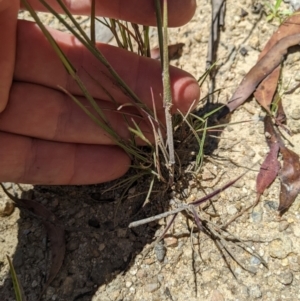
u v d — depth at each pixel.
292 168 0.11
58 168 0.12
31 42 0.11
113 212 0.12
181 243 0.11
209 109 0.13
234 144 0.12
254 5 0.14
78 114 0.12
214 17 0.14
